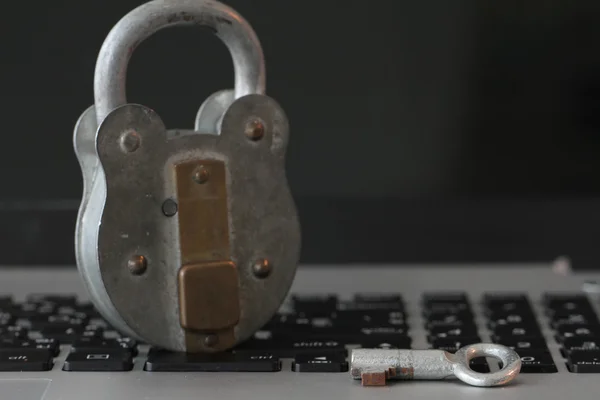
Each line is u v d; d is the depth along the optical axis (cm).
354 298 97
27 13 113
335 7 114
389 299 96
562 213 113
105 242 76
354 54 114
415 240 113
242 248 80
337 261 113
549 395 74
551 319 91
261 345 83
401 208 113
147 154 77
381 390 75
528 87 115
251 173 80
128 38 78
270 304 81
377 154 115
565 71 115
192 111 113
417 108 115
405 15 114
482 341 85
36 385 77
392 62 114
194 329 79
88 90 114
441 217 113
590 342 84
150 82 113
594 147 114
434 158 115
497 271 109
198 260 79
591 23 114
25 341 83
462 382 76
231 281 79
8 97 114
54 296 98
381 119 115
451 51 115
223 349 80
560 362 81
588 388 75
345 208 113
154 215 78
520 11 114
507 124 115
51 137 114
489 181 115
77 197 114
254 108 80
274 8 114
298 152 115
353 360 76
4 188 114
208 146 79
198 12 80
